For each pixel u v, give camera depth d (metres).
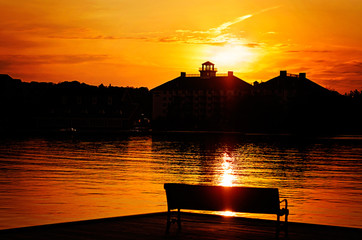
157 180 52.38
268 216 31.55
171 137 175.12
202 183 51.75
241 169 68.56
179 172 62.59
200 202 18.22
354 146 133.50
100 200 36.72
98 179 51.78
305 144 141.75
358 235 18.56
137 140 155.00
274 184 51.38
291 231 19.16
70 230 18.86
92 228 19.22
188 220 20.98
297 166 74.38
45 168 64.38
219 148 119.62
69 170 62.00
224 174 61.47
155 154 97.00
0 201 35.50
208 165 74.31
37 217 29.86
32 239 17.41
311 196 41.66
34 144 128.12
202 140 158.25
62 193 40.12
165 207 34.03
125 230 18.95
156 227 19.55
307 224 20.19
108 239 17.58
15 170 61.12
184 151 107.38
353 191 45.16
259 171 66.00
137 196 38.94
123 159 83.31
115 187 44.81
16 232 18.41
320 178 57.53
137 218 21.27
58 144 129.38
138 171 62.59
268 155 98.50
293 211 34.00
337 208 35.34
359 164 78.38
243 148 120.50
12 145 122.81
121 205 34.62
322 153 105.56
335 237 18.30
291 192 44.44
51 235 18.02
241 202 17.73
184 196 18.38
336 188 47.78
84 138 164.88
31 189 42.56
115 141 147.88
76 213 31.28
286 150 114.88
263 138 173.88
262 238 18.06
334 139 173.12
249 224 20.34
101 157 87.25
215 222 20.67
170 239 17.77
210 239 17.83
